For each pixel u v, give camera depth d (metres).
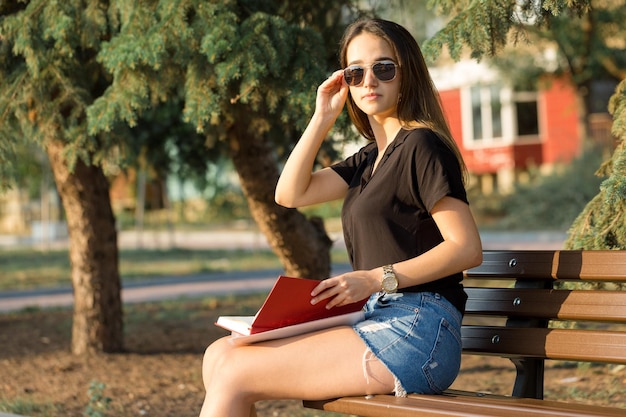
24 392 6.97
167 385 7.10
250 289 16.14
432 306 3.47
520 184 33.06
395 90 3.69
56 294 16.80
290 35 5.64
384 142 3.77
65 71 6.44
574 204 30.59
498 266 4.01
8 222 45.06
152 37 5.52
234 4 5.79
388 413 3.25
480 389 6.64
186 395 6.73
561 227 30.25
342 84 3.90
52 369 7.82
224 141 8.16
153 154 10.45
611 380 6.68
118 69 5.61
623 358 3.52
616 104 5.27
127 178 11.16
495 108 37.22
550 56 26.53
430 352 3.41
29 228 43.81
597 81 28.22
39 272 21.75
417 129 3.56
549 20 5.30
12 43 6.46
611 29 20.56
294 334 3.47
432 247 3.54
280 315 3.44
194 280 18.67
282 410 6.14
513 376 7.12
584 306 3.69
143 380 7.30
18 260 26.00
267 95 5.81
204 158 10.51
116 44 5.71
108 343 8.44
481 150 39.12
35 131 6.59
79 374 7.60
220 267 21.98
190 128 9.79
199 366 7.80
